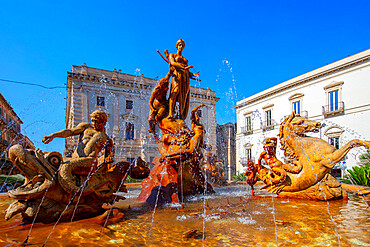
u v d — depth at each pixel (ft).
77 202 10.56
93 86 86.94
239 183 30.25
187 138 17.89
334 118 78.07
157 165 17.57
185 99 19.97
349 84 75.05
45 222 9.77
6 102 97.60
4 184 28.99
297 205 13.37
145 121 94.22
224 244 7.64
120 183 12.79
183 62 19.99
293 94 90.43
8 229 8.98
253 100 106.52
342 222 9.85
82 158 10.79
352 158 65.57
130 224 10.00
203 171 18.83
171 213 11.96
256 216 11.10
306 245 7.43
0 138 85.66
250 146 106.32
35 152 10.27
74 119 82.74
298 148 15.58
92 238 8.23
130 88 93.20
